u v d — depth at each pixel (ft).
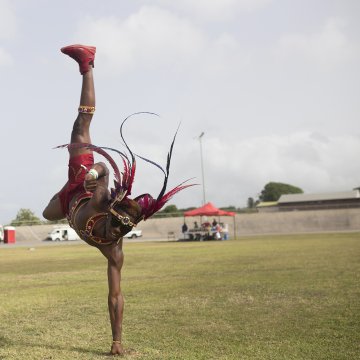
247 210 257.96
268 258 68.18
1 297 37.17
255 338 22.84
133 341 22.74
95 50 23.21
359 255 68.23
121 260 21.40
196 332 24.31
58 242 193.77
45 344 22.57
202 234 158.71
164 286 41.37
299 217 231.09
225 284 41.50
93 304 33.37
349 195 306.14
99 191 20.53
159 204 20.47
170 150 20.59
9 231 189.06
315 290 36.52
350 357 19.45
